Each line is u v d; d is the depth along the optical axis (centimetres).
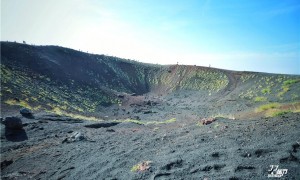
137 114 5419
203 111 5078
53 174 1024
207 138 1104
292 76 6362
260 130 1048
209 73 10206
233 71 9688
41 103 3934
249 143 883
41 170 1107
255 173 637
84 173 947
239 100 5238
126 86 10050
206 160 806
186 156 883
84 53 10219
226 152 834
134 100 7150
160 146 1132
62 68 7506
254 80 7644
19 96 3719
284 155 694
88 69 9175
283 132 936
